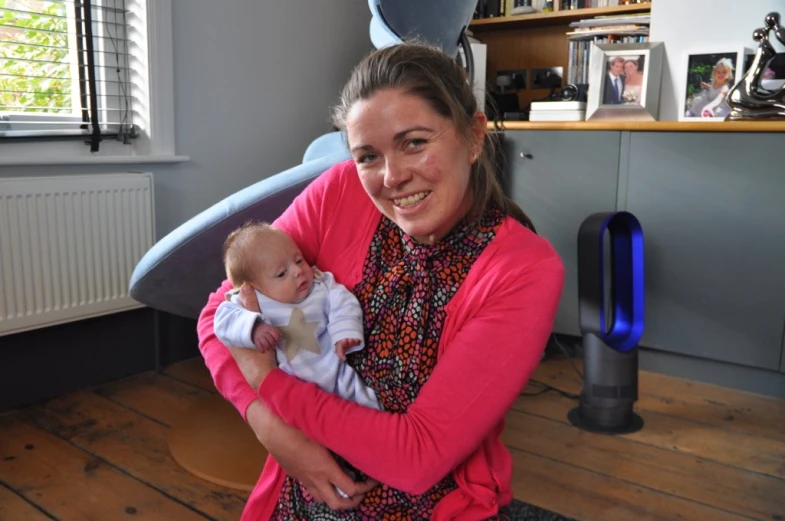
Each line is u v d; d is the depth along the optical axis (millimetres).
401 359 903
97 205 2227
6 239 2016
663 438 2105
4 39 2191
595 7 3061
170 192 2541
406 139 803
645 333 2592
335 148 2316
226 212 1619
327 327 1003
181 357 2707
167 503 1699
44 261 2115
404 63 808
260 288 1032
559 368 2727
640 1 2998
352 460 838
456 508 884
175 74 2498
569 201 2672
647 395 2443
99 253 2254
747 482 1841
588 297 2146
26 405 2254
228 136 2727
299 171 1605
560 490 1789
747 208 2332
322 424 847
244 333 926
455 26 1774
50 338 2291
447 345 880
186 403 2301
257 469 1834
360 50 3328
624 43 2814
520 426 2180
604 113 2846
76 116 2408
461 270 894
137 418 2176
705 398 2420
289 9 2906
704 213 2410
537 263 852
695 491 1793
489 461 926
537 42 3432
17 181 2016
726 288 2412
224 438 1989
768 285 2336
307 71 3039
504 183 2793
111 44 2424
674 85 2779
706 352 2484
